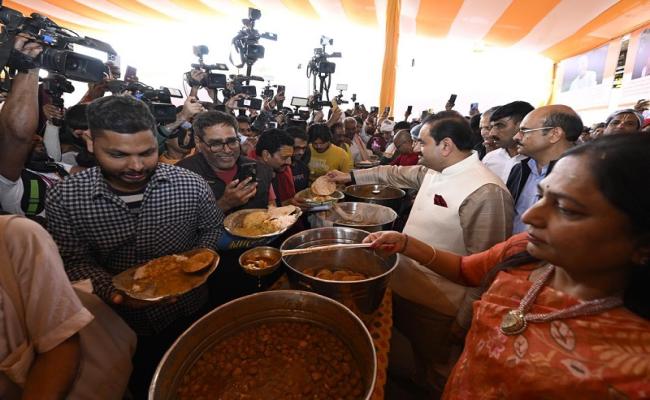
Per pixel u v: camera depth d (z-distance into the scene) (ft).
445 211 4.45
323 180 6.66
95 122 2.81
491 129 7.33
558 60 30.71
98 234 3.39
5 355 1.98
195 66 7.97
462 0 18.06
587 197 1.46
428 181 5.12
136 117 2.87
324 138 8.57
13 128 3.67
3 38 3.53
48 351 2.03
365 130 18.81
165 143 6.55
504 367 1.83
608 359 1.48
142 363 4.14
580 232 1.51
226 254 4.78
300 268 3.96
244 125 9.25
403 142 10.73
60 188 3.21
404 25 25.20
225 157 4.74
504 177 7.20
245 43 9.70
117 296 2.86
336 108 11.37
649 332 1.45
